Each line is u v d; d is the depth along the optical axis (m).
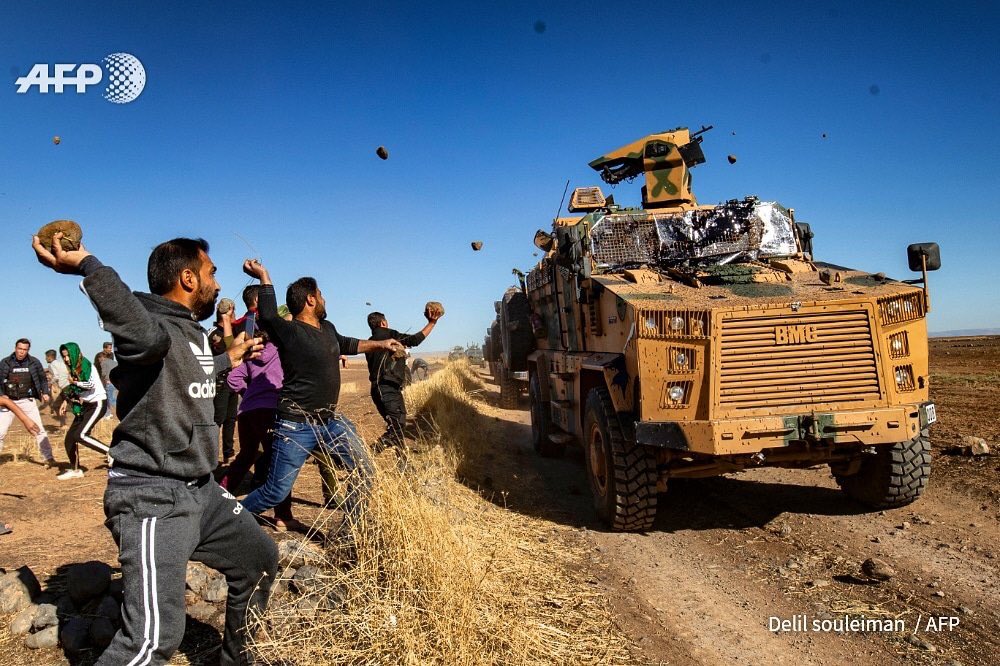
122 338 2.22
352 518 3.85
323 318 4.43
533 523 5.88
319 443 4.11
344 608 3.35
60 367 14.36
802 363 5.12
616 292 5.83
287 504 5.11
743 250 7.20
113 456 2.42
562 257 6.93
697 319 5.11
